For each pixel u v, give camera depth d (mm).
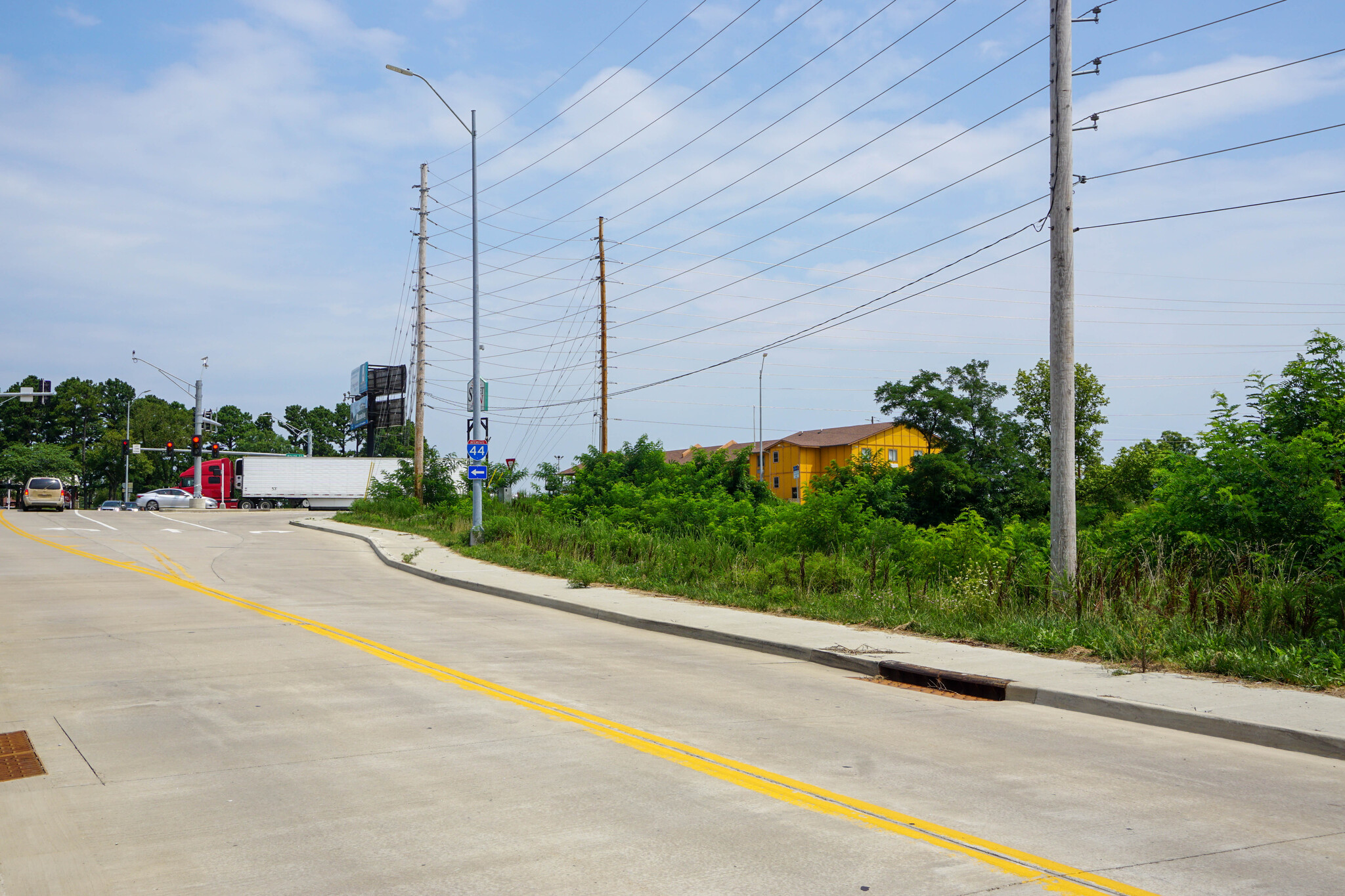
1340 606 10453
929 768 6711
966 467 46094
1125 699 8719
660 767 6691
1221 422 13938
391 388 73312
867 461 46938
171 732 7797
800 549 20797
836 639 12766
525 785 6258
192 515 50812
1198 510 13875
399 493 47500
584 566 21359
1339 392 13805
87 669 10695
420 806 5812
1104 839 5191
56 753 7152
